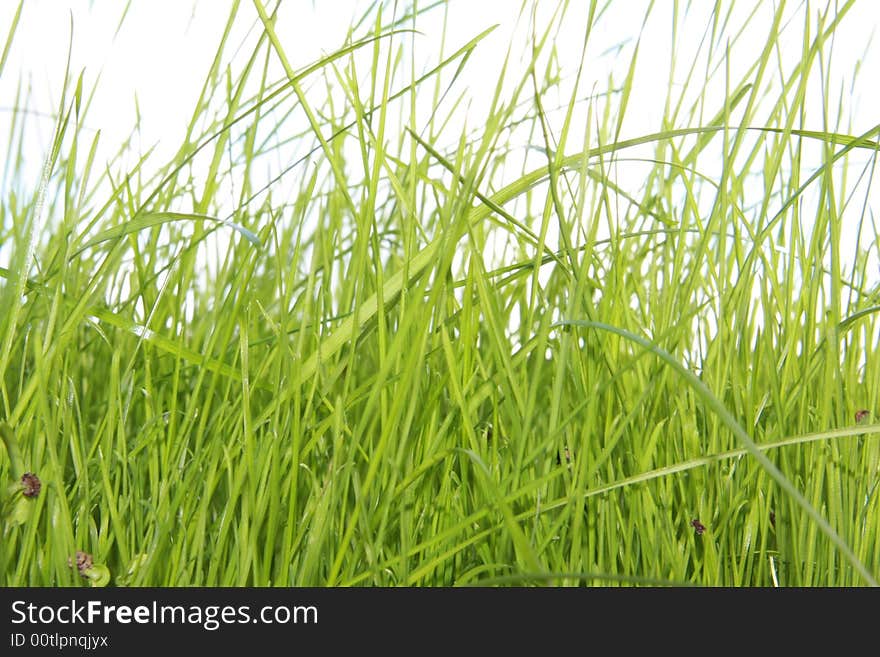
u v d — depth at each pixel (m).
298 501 0.61
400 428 0.59
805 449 0.63
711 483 0.62
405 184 0.65
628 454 0.62
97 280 0.56
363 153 0.53
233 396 0.68
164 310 0.70
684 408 0.62
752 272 0.61
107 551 0.55
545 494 0.60
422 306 0.59
